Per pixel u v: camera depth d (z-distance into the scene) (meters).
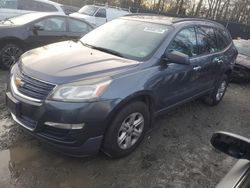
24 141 4.14
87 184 3.49
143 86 3.94
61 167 3.71
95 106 3.45
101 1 31.72
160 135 4.88
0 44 6.94
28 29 7.35
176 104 4.97
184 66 4.77
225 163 4.38
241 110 6.95
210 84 6.04
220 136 2.13
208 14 43.31
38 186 3.36
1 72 6.96
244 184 1.94
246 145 2.02
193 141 4.89
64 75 3.56
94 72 3.68
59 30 8.03
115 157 3.97
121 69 3.88
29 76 3.66
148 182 3.68
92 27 8.92
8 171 3.53
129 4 34.69
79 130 3.44
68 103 3.40
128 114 3.83
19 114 3.69
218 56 5.95
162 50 4.40
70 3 30.77
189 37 5.07
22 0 11.10
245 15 41.50
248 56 10.05
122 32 4.88
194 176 3.96
